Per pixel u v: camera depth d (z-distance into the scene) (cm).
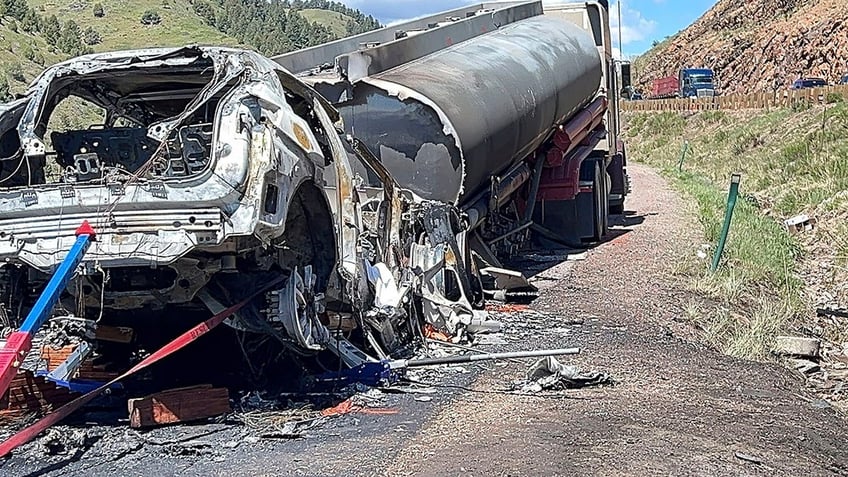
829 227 2094
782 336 1091
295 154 681
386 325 825
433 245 992
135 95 780
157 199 616
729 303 1243
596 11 1752
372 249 853
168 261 611
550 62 1447
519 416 667
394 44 1162
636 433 633
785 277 1462
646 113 5866
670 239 1756
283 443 597
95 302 653
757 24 7956
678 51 9006
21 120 683
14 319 657
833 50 6288
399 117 1090
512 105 1248
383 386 744
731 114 4841
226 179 620
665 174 3628
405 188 1095
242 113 646
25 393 651
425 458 564
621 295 1224
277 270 704
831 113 3612
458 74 1184
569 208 1647
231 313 672
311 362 759
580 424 649
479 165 1150
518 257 1522
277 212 648
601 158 1772
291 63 1280
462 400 712
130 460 562
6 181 688
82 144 725
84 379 709
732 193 1402
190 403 639
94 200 618
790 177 2948
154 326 721
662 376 833
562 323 1039
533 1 1689
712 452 605
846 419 781
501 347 903
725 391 805
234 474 536
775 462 609
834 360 1043
